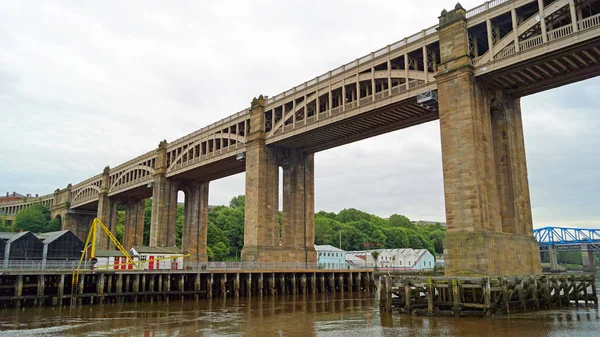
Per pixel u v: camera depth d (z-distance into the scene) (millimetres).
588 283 44562
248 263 63188
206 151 80625
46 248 65875
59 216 136375
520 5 42000
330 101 60656
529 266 45250
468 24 45500
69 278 50312
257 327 33188
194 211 92125
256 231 66188
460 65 44500
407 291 38594
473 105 43500
